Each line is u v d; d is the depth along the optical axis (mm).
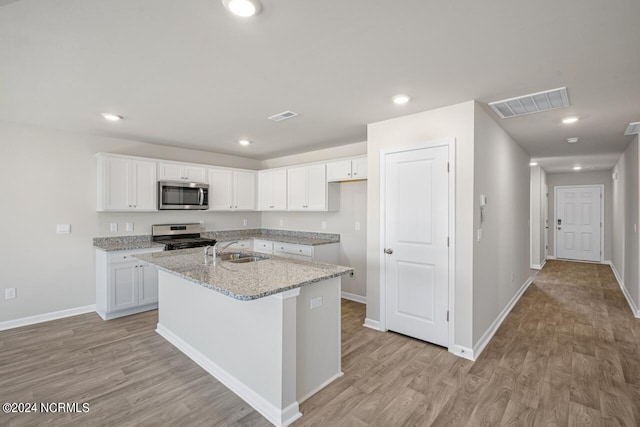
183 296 2967
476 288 2895
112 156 4031
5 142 3492
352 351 2945
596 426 1940
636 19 1599
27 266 3627
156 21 1631
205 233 5285
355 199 4719
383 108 3008
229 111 3111
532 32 1730
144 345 3090
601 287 5363
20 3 1465
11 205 3529
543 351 2963
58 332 3402
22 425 1948
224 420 2020
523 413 2068
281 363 1973
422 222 3109
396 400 2211
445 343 2975
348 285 4812
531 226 7035
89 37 1784
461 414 2059
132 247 3963
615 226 6305
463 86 2486
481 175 2982
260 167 6133
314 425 1964
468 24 1660
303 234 5449
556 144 4621
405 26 1682
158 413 2078
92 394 2281
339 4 1489
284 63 2119
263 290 1888
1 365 2691
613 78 2324
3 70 2201
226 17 1596
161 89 2566
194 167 4812
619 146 4750
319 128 3762
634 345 3088
